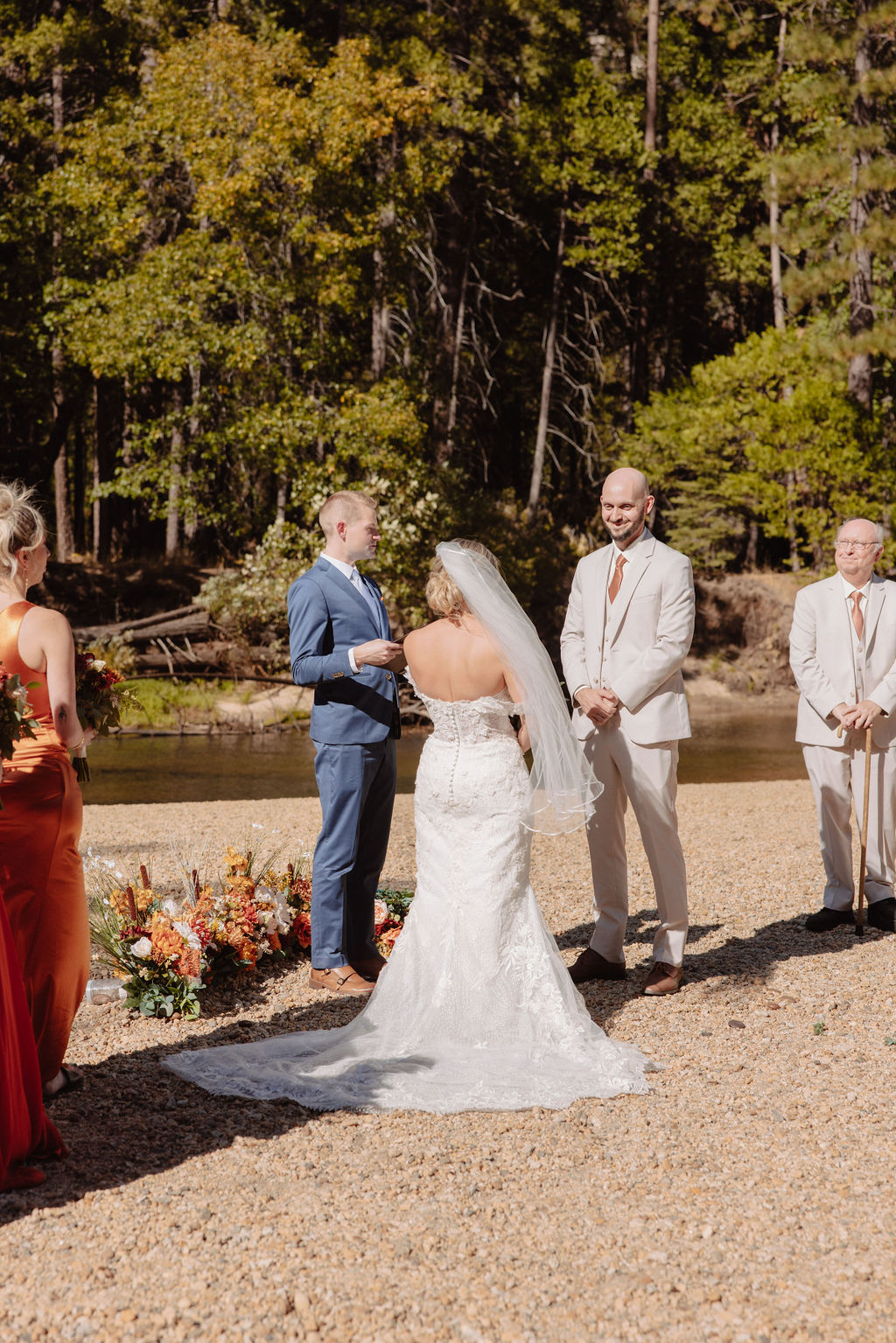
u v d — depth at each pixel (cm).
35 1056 324
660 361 3014
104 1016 458
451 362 2497
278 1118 360
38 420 2598
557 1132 348
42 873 347
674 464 2472
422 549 2000
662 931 485
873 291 2377
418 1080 383
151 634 2025
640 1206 301
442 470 2202
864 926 584
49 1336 246
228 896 517
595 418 2856
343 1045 410
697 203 2645
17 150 2384
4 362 2216
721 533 2484
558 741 416
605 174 2608
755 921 596
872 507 2170
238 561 2222
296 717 1834
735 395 2381
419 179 2081
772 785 1140
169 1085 386
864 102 2153
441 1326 248
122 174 2083
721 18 2556
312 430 1998
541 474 2680
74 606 2297
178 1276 267
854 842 785
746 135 2662
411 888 632
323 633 484
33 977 351
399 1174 319
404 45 2295
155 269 1992
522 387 2980
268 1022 452
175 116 1972
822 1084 382
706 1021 447
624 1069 388
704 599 2436
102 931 483
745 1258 275
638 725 477
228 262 2002
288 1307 254
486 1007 409
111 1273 269
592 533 2872
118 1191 309
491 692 412
